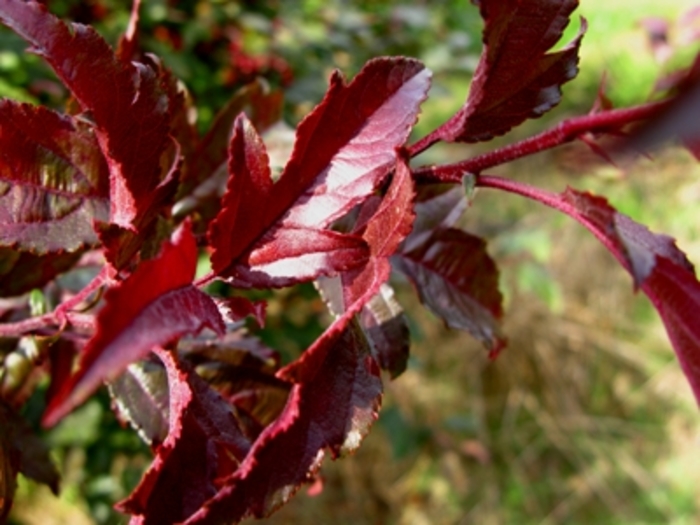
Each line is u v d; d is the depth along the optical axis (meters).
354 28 0.74
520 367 1.04
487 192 1.04
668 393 1.02
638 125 0.09
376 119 0.17
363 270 0.16
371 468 0.95
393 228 0.16
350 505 0.92
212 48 0.62
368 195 0.17
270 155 0.28
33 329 0.21
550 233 1.02
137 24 0.23
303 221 0.17
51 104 0.49
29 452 0.26
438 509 0.93
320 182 0.17
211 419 0.19
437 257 0.23
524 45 0.17
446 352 1.03
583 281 1.07
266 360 0.23
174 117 0.25
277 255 0.17
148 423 0.22
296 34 0.67
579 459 0.97
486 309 0.24
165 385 0.22
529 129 1.04
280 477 0.15
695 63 0.11
